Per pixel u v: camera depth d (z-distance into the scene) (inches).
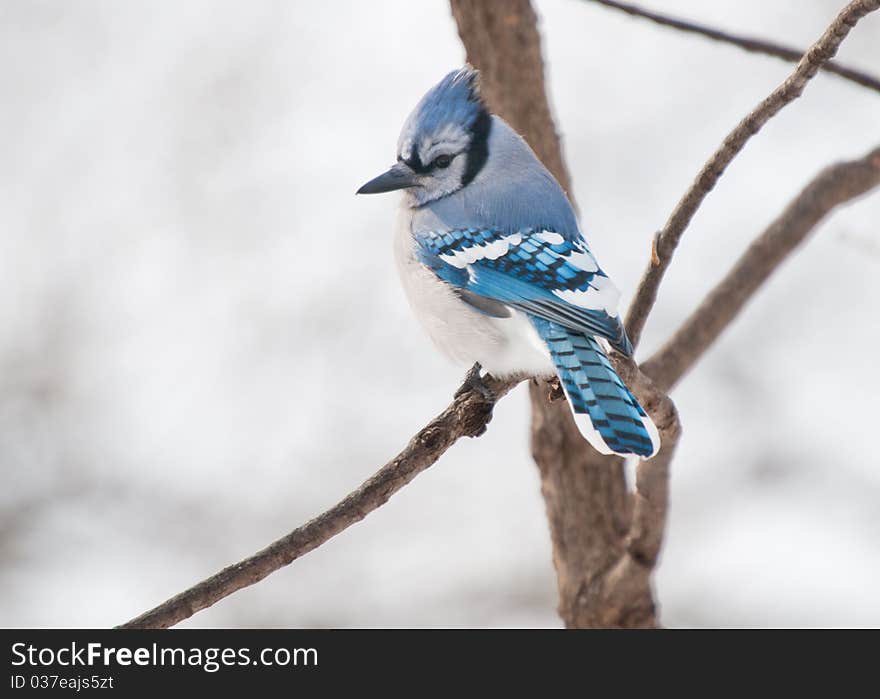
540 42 344.8
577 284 304.2
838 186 338.6
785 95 252.8
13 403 534.3
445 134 331.0
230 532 500.4
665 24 329.7
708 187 270.7
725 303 341.7
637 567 324.2
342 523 258.7
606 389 285.9
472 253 320.5
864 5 237.3
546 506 349.7
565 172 351.6
